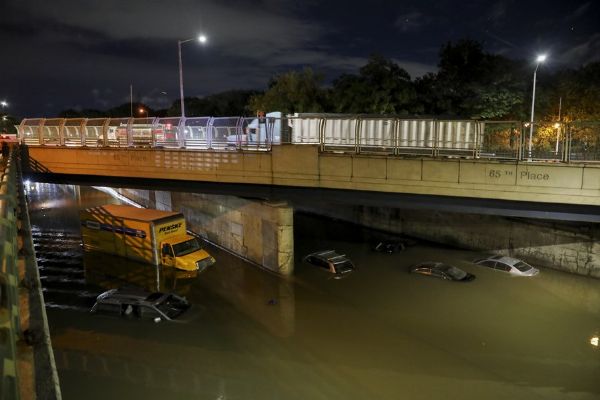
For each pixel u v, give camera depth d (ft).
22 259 24.73
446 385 60.23
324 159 80.23
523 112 141.59
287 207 98.37
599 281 88.63
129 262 111.04
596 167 61.00
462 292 88.53
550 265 96.94
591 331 72.95
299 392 59.57
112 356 67.97
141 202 175.42
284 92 190.60
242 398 58.03
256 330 76.13
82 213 121.29
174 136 99.71
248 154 87.04
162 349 70.08
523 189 66.13
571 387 59.16
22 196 53.11
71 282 99.25
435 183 72.02
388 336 73.41
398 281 95.25
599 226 88.17
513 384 60.08
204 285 95.81
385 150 82.84
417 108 160.15
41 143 113.91
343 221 147.02
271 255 101.91
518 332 73.41
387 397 58.08
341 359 67.15
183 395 58.80
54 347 70.44
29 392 12.06
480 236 110.11
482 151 72.79
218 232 124.06
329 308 83.87
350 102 161.68
